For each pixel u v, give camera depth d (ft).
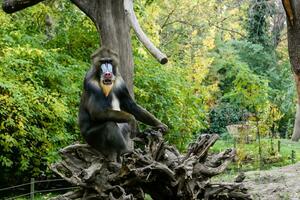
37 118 32.04
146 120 18.81
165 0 75.25
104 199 17.42
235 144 46.14
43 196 31.89
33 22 38.68
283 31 92.02
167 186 18.13
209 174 18.15
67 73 33.63
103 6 23.82
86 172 17.04
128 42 24.30
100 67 18.12
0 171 33.73
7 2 23.16
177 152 19.42
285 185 25.08
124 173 17.24
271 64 87.20
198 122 41.81
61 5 38.93
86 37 37.83
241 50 86.94
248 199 18.84
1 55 32.09
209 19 80.53
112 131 18.06
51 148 31.89
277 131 73.51
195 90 50.98
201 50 76.74
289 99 75.20
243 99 49.39
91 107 17.97
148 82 38.37
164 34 77.20
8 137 29.53
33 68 32.48
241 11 90.53
